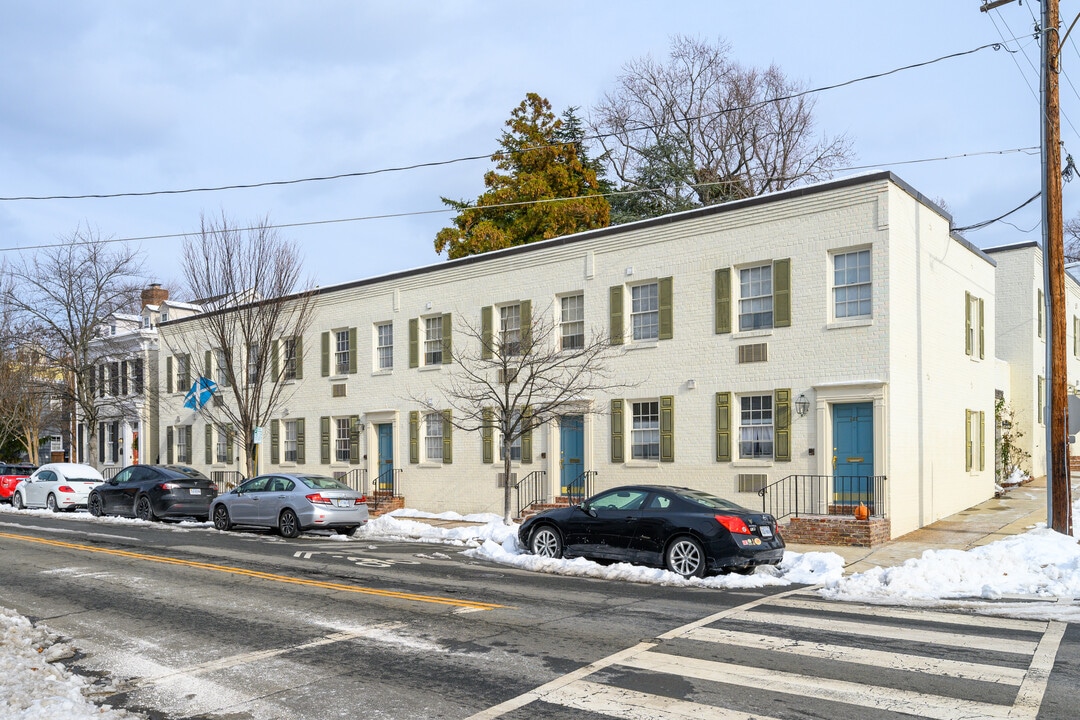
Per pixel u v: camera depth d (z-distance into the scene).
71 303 37.50
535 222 37.34
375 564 15.38
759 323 20.17
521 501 24.16
